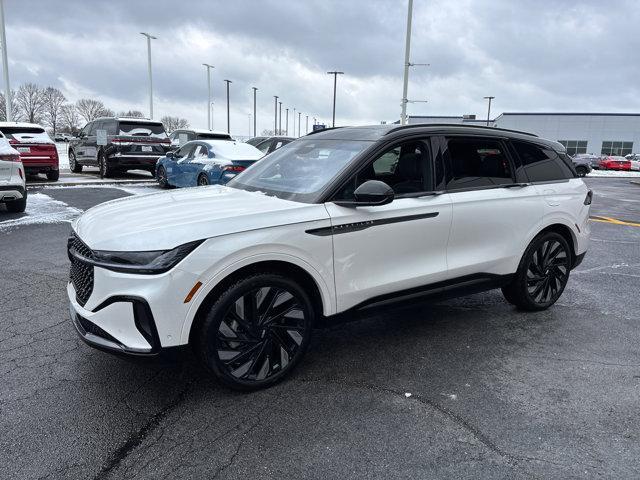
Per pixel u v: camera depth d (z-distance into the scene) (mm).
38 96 90062
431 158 3900
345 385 3334
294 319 3312
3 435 2715
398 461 2572
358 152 3639
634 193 19109
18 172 8688
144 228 2947
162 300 2795
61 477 2410
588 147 65188
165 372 3455
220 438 2738
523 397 3215
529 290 4672
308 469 2502
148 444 2676
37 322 4250
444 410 3049
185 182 12344
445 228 3859
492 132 4312
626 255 7340
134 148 15625
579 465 2557
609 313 4797
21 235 7457
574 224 4801
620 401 3182
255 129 68062
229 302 3010
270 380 3264
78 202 10758
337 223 3314
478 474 2482
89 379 3336
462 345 4004
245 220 3053
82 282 3086
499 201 4184
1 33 23781
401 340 4090
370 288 3539
